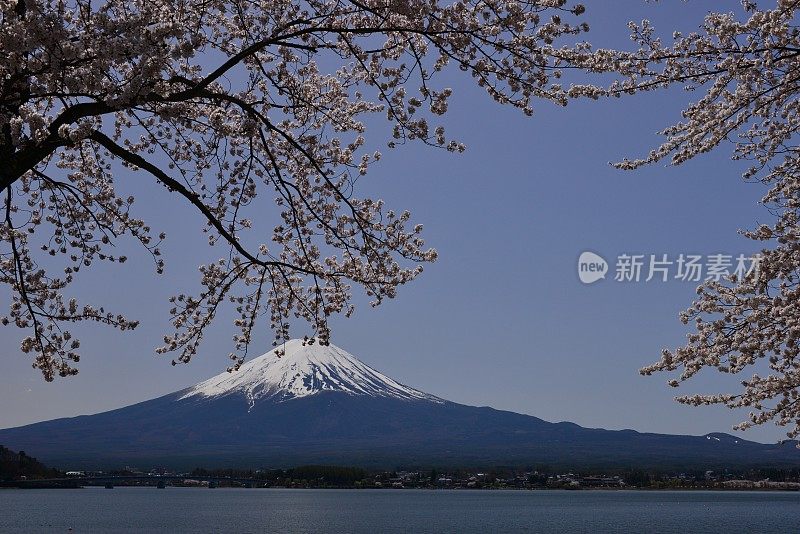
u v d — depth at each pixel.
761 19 8.34
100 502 184.12
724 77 9.03
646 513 137.62
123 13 7.55
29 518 115.31
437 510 147.88
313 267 10.75
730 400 10.69
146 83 6.59
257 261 8.99
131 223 10.48
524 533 86.94
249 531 90.12
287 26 8.36
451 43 7.83
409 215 9.82
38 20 5.91
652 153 9.71
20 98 7.01
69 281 10.28
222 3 8.71
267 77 9.45
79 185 10.66
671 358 9.91
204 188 10.23
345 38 8.22
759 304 9.20
